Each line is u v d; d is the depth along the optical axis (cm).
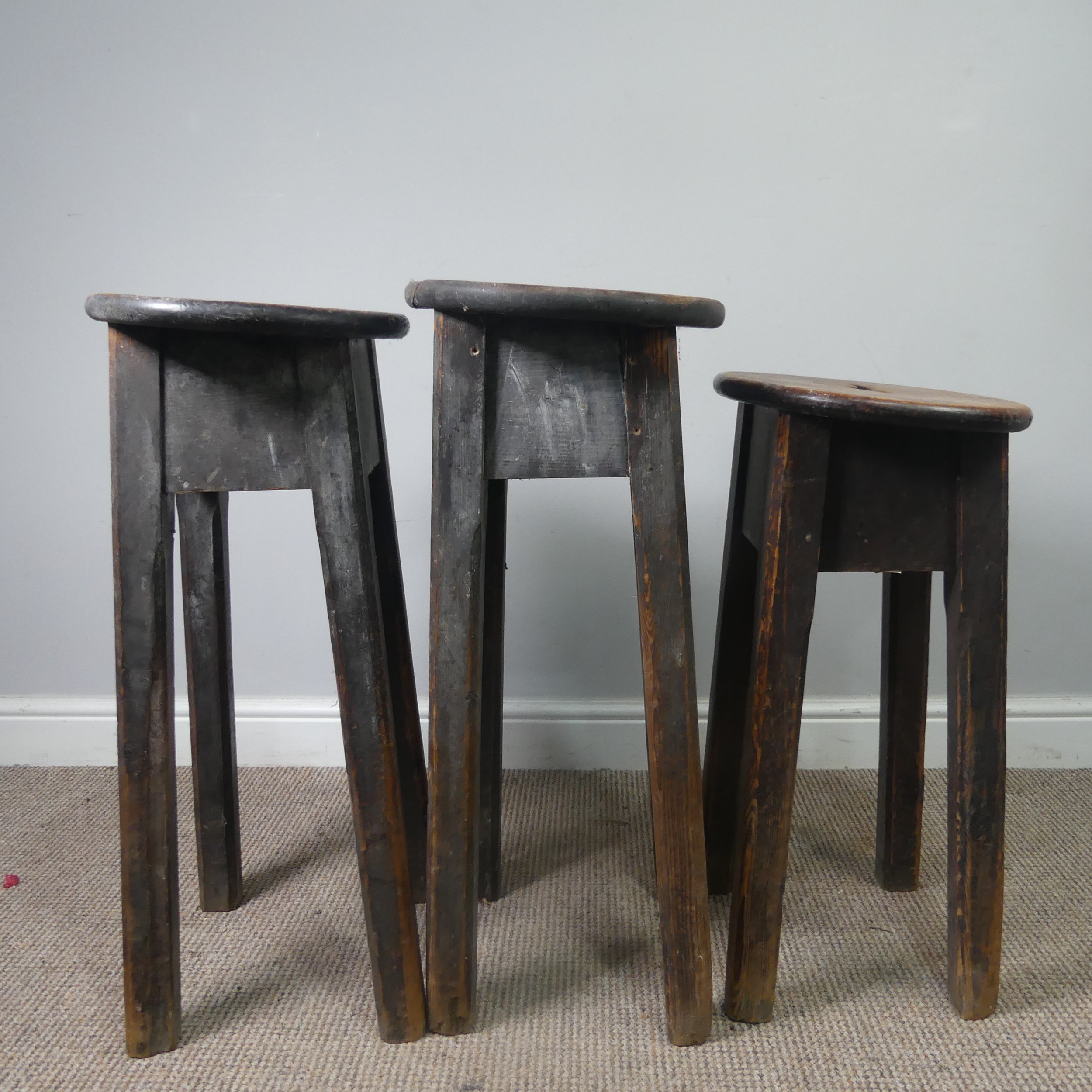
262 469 92
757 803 100
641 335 89
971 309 156
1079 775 169
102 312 85
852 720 171
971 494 96
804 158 151
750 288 155
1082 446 161
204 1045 100
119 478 90
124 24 147
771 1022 105
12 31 147
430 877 98
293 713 170
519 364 89
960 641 99
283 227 153
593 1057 99
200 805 123
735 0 147
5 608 167
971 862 102
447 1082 95
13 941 119
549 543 165
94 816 153
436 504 90
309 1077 96
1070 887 132
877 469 96
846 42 148
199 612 120
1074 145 151
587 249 154
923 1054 99
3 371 158
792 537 94
